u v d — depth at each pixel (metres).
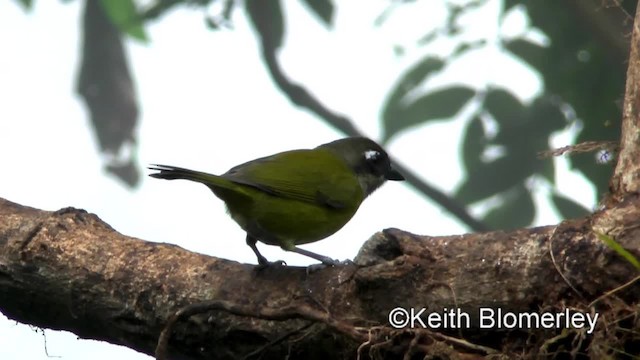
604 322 8.21
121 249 10.16
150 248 10.14
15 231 10.41
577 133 15.12
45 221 10.46
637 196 8.49
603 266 8.27
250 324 9.37
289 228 11.90
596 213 8.56
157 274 9.90
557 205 15.07
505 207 15.20
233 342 9.49
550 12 15.38
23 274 10.23
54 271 10.16
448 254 8.82
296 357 9.30
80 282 10.05
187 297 9.71
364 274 8.89
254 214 11.71
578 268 8.37
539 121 15.27
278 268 9.68
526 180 15.17
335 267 9.48
